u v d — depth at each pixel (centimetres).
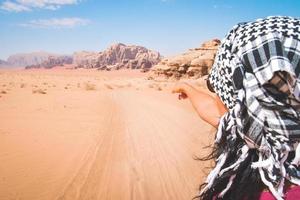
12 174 845
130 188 779
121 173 876
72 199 721
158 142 1204
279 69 102
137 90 4716
